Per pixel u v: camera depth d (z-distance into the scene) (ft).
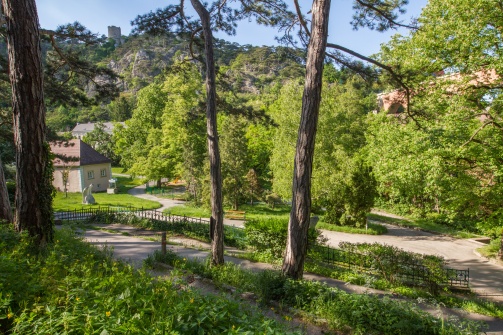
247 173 116.26
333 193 86.74
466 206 58.23
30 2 29.17
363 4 36.17
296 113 93.66
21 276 14.56
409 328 22.31
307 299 26.08
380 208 115.14
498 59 43.78
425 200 100.94
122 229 65.10
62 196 128.47
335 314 23.82
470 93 50.52
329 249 51.19
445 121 47.52
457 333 22.22
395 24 38.11
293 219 31.07
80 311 11.70
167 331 11.28
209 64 41.96
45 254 22.80
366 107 139.03
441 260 43.96
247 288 29.30
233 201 105.60
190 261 38.63
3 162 88.22
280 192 98.63
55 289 13.89
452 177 52.06
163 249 39.73
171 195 138.21
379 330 22.95
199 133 116.88
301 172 30.89
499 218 54.85
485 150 48.26
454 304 35.88
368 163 84.23
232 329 11.44
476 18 45.47
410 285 40.60
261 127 147.64
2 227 27.35
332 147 98.17
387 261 42.06
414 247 70.18
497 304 37.24
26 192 29.32
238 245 55.47
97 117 331.57
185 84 120.47
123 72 390.01
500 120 48.73
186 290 15.93
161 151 130.93
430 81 51.52
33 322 11.05
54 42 47.62
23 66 29.04
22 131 29.27
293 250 30.83
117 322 11.12
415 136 49.70
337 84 124.06
